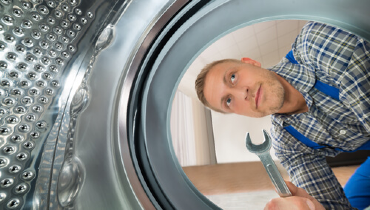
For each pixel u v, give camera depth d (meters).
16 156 0.28
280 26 2.17
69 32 0.34
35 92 0.31
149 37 0.41
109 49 0.39
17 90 0.29
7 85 0.29
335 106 0.81
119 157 0.40
